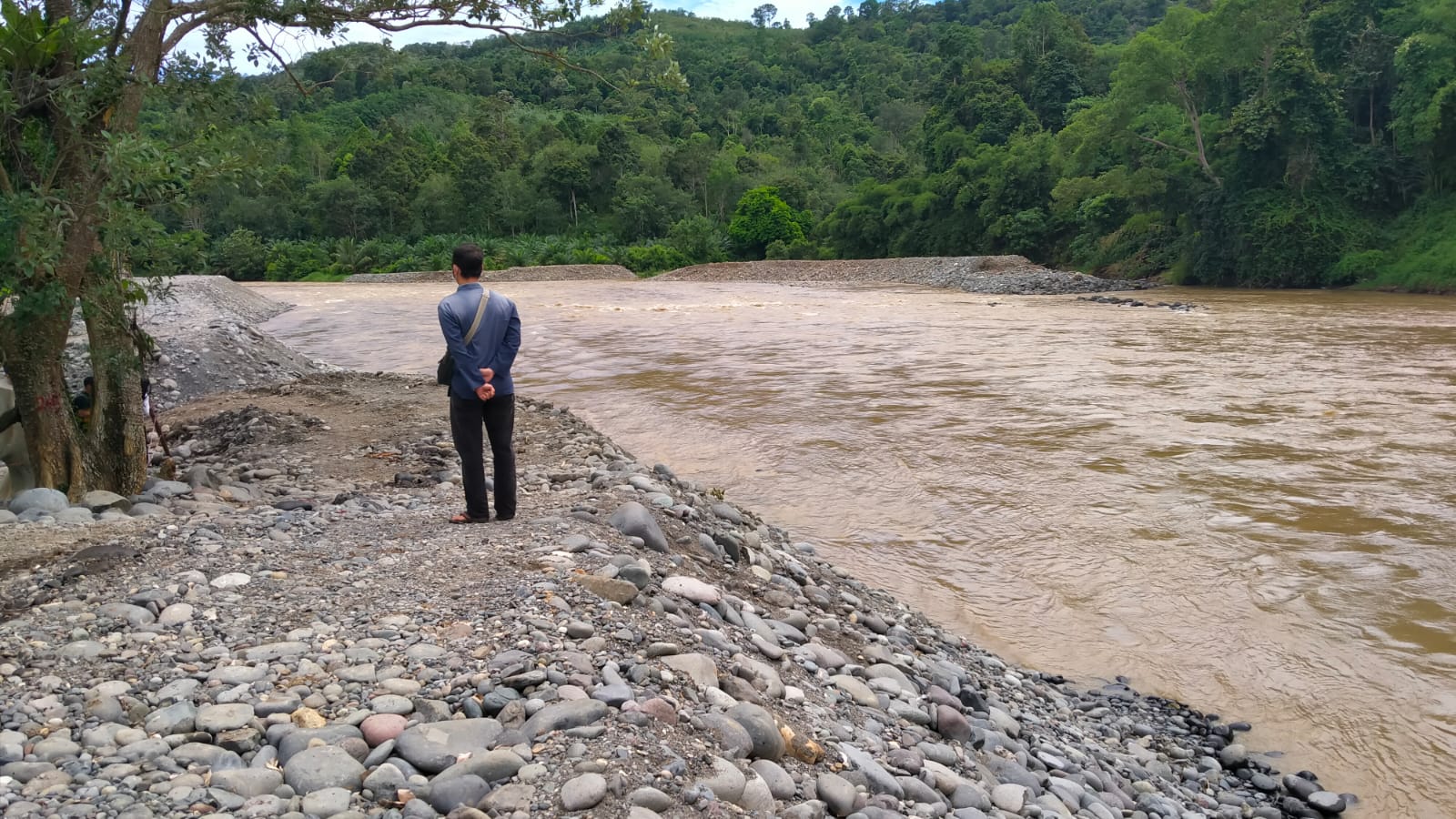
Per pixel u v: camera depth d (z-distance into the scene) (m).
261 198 92.31
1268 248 47.06
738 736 3.70
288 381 16.48
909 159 91.56
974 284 50.62
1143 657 6.82
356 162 96.88
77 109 6.62
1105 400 16.36
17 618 4.52
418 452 10.34
